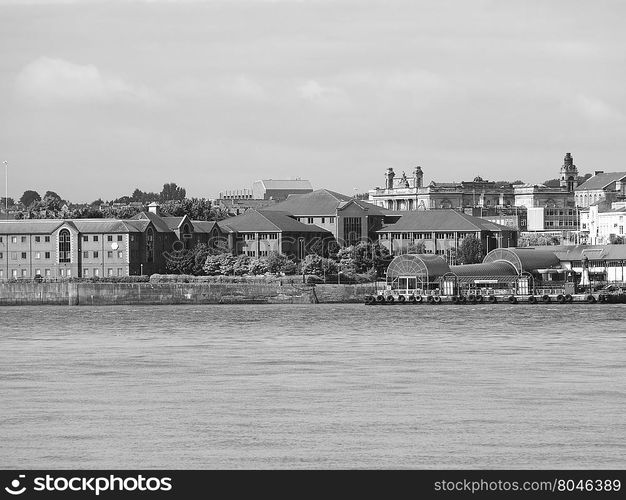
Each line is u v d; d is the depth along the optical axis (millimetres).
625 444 132750
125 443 135750
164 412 153625
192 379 183625
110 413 153250
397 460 127250
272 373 190250
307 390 170375
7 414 152875
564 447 131500
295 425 144250
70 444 135500
